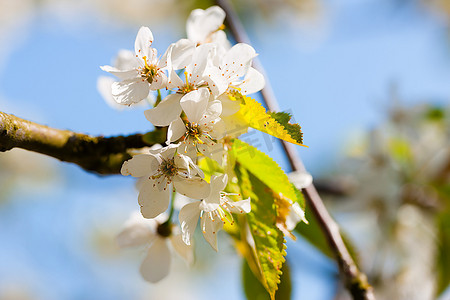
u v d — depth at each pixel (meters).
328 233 0.63
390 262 0.75
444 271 0.75
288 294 0.66
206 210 0.57
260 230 0.59
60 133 0.59
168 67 0.57
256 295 0.67
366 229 0.79
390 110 0.85
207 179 0.58
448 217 0.76
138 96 0.58
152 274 0.63
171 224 0.63
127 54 0.62
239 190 0.59
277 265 0.58
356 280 0.62
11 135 0.58
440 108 0.84
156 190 0.58
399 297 0.75
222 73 0.58
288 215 0.60
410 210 0.77
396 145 0.83
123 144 0.59
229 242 0.67
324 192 0.80
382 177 0.78
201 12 0.62
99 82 0.62
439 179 0.78
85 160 0.60
